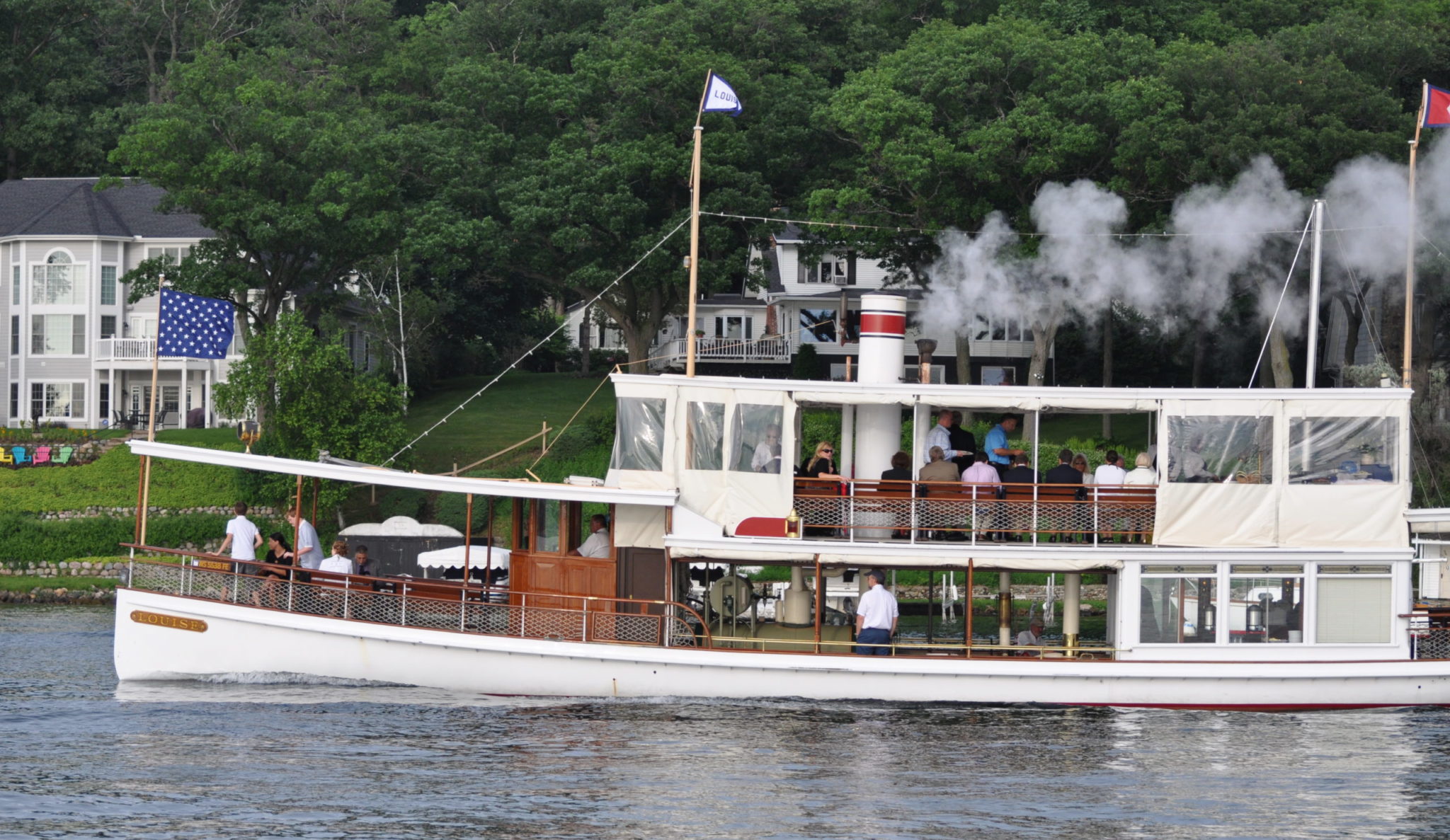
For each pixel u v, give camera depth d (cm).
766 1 15300
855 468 5444
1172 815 3953
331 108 16400
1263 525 5100
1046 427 13375
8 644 7212
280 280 14800
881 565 5203
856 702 5200
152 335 16688
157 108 14400
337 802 3984
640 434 5184
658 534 5288
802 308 16012
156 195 17438
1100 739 4784
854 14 16625
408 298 16200
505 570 6738
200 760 4397
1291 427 5119
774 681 5188
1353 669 5125
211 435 14062
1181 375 14812
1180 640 5147
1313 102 11225
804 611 5438
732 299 17775
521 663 5222
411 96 17512
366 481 5275
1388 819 3944
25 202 17362
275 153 14312
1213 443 5128
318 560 5581
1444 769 4462
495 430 13850
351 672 5284
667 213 14662
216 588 5350
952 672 5156
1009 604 5412
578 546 5434
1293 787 4244
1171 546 5112
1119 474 5244
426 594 5516
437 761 4397
